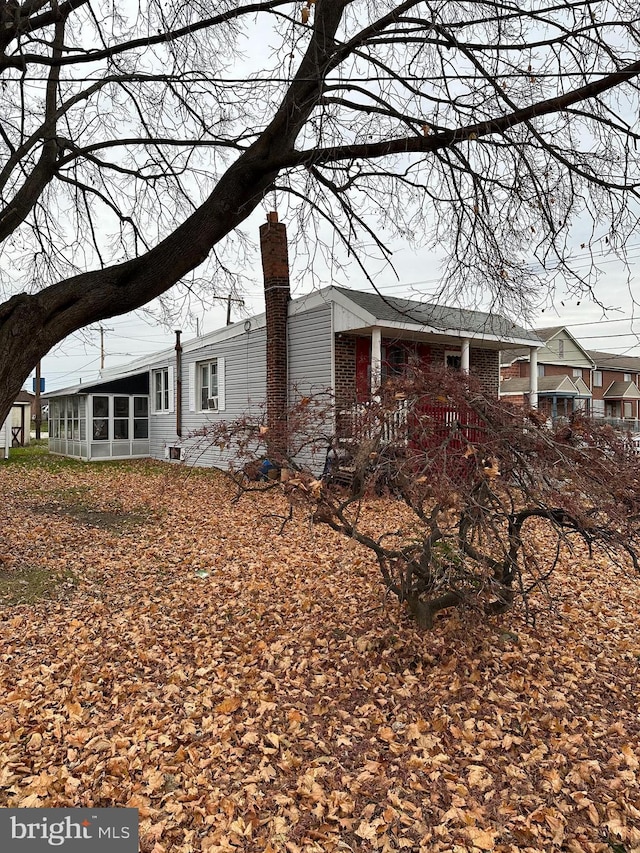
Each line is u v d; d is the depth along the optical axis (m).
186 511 10.27
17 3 4.98
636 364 43.91
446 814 2.70
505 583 3.95
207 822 2.69
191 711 3.65
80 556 7.27
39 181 5.44
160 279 4.61
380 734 3.37
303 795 2.87
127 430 20.14
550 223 4.66
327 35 4.58
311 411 3.85
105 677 4.12
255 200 4.86
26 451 24.27
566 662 4.21
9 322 4.22
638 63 3.79
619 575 6.39
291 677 4.10
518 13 4.11
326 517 3.68
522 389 27.70
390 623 4.81
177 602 5.64
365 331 11.88
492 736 3.31
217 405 16.28
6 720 3.53
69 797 2.88
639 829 2.59
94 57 4.80
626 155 4.39
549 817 2.65
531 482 2.98
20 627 5.03
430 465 2.90
